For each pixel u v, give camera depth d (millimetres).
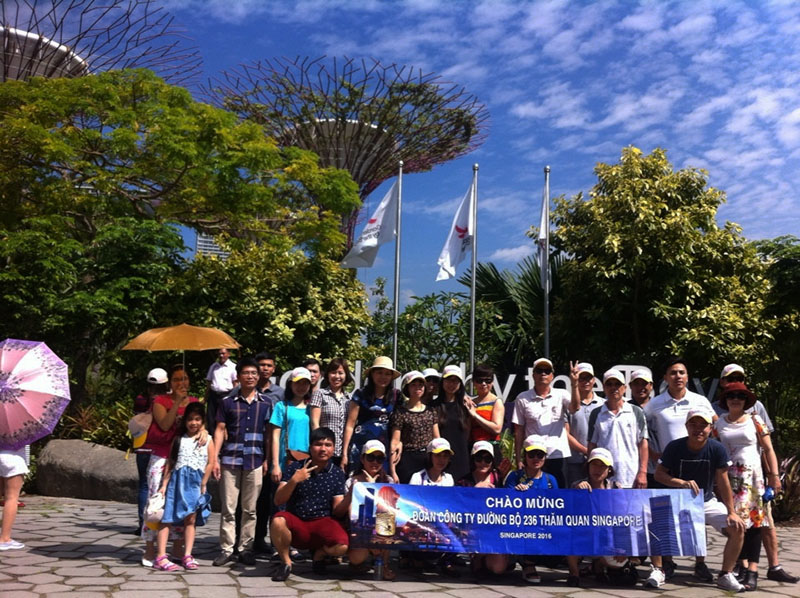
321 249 15406
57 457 11055
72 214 14961
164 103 15391
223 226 16141
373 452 6332
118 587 5574
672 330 14945
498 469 6977
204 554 7105
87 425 12266
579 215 15992
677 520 6207
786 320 12805
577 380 7020
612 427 6633
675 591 5984
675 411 6816
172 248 13867
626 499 6254
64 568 6172
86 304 12422
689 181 15570
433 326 16547
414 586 5949
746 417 6453
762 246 15273
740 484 6254
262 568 6473
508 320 17062
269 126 22094
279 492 6184
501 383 16812
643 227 14844
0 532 7039
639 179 15289
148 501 6344
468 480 6633
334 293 15016
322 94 21578
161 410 6496
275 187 15836
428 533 6207
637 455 6645
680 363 6855
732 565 6109
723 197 15500
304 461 6484
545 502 6254
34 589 5430
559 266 16781
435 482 6520
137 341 7176
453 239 13641
